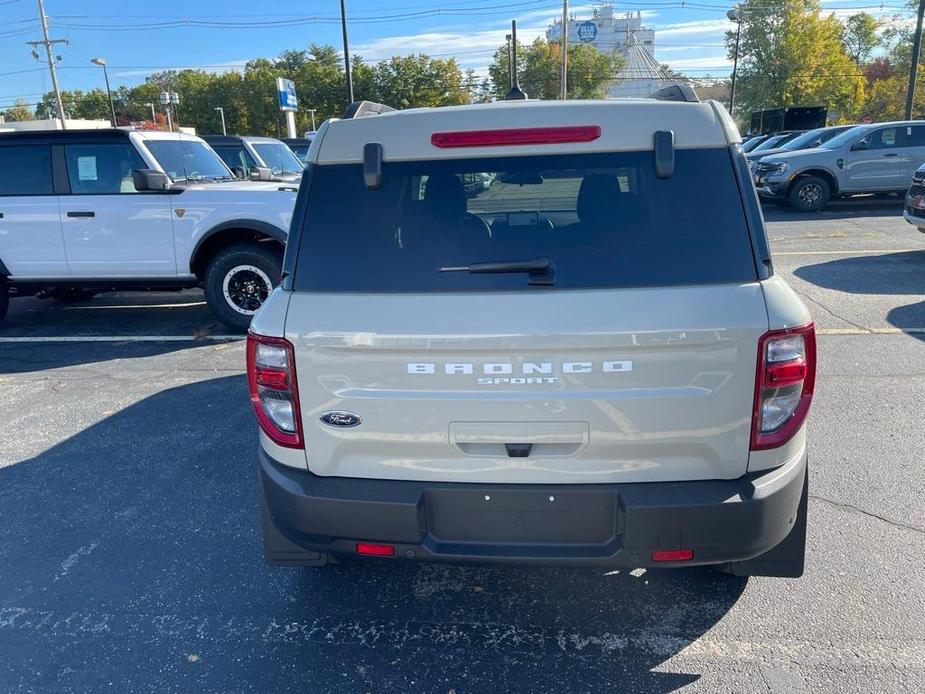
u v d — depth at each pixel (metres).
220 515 3.87
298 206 2.49
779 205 17.64
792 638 2.77
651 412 2.28
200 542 3.61
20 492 4.18
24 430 5.11
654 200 2.37
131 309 8.97
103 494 4.13
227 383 5.99
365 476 2.48
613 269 2.31
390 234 2.43
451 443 2.38
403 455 2.43
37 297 9.73
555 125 2.39
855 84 62.78
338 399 2.40
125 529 3.75
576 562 2.38
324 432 2.45
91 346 7.27
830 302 7.79
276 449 2.54
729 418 2.29
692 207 2.35
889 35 59.88
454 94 67.00
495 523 2.42
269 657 2.78
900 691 2.48
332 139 2.49
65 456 4.65
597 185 2.38
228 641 2.88
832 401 5.09
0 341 7.53
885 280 8.75
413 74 66.38
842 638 2.75
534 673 2.65
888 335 6.59
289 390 2.44
